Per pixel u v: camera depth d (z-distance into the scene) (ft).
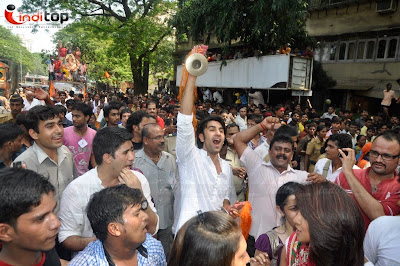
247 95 42.75
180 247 3.80
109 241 4.46
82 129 11.28
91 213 4.47
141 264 4.80
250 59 39.70
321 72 49.73
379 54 45.88
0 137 7.64
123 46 34.27
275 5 33.06
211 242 3.54
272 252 6.12
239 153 8.70
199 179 7.43
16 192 3.79
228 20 37.19
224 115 20.67
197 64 6.98
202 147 8.34
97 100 32.12
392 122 29.27
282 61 35.19
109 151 6.31
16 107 14.74
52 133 7.69
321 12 52.06
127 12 30.19
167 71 69.15
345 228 3.72
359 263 3.89
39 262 4.48
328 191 4.04
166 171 9.24
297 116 24.67
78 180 6.49
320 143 16.70
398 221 5.41
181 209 7.38
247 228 6.23
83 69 29.81
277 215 7.98
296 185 5.88
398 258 5.16
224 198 8.15
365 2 46.32
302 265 4.65
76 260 4.48
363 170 7.86
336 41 50.78
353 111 49.78
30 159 7.73
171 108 24.76
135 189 4.73
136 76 46.78
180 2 43.21
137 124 10.94
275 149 8.13
